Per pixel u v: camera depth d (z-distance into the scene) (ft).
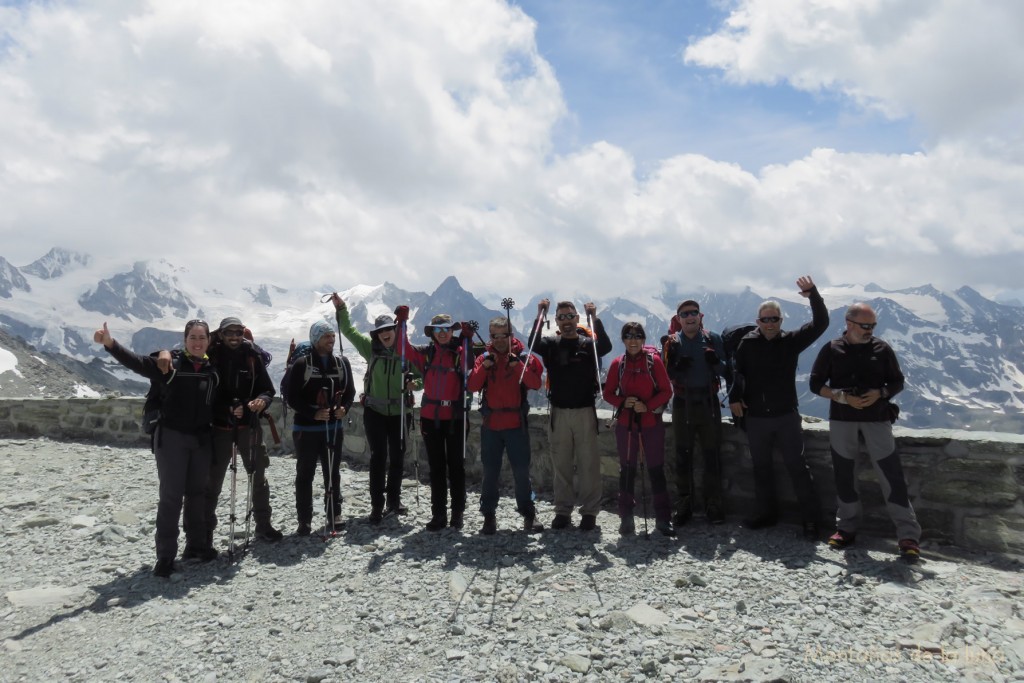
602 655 16.10
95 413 48.88
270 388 26.02
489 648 16.65
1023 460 22.35
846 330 23.63
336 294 29.32
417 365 27.43
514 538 25.49
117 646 17.62
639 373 25.52
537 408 34.63
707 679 14.71
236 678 15.85
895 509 22.48
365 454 39.78
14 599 20.89
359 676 15.67
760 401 25.17
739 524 26.61
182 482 23.09
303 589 21.20
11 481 36.29
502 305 25.99
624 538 25.03
